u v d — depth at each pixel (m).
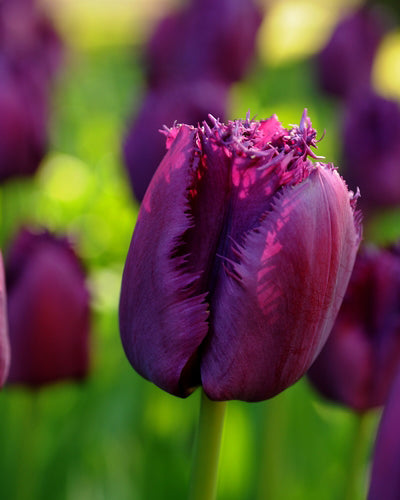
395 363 0.83
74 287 0.89
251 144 0.72
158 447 1.03
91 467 1.03
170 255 0.72
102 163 1.31
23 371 0.89
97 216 1.23
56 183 1.26
